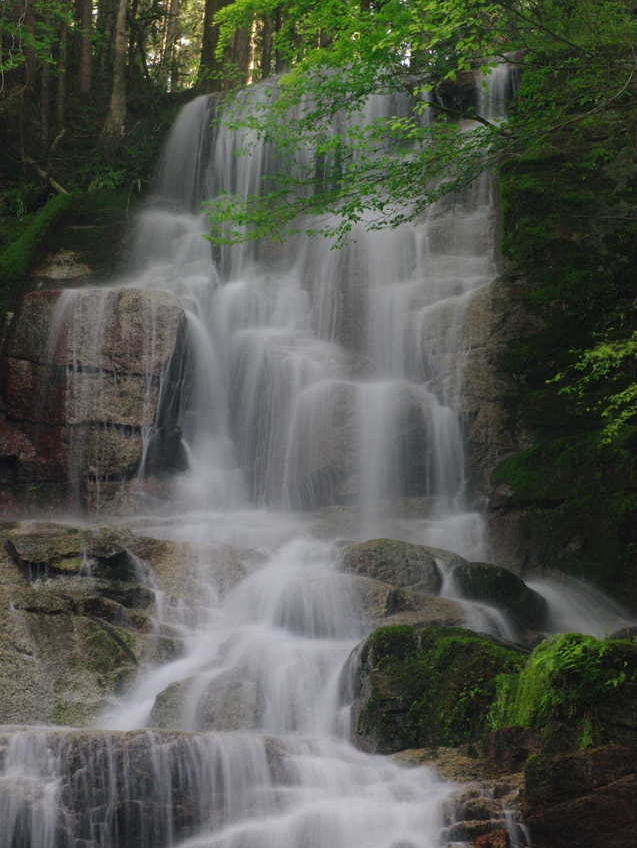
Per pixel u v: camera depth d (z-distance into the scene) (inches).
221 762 328.5
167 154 966.4
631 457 557.0
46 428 656.4
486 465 633.6
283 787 328.8
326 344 737.6
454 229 768.9
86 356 657.0
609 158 680.4
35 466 652.7
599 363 495.8
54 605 442.0
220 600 489.4
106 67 1235.2
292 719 401.7
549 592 551.8
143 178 1009.5
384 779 335.6
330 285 768.9
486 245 757.3
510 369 638.5
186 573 498.9
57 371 658.8
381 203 602.9
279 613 467.2
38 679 414.0
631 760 292.8
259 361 706.8
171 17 1359.5
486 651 371.9
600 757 293.9
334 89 605.3
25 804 309.6
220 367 717.9
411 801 319.0
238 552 515.2
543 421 622.2
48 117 1112.8
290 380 688.4
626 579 539.2
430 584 493.7
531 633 482.3
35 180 1026.1
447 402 655.8
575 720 327.9
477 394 645.3
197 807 321.7
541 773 296.5
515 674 360.2
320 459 652.7
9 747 325.7
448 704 366.0
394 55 572.7
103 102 1169.4
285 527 605.6
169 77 1438.2
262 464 685.3
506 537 595.8
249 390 705.6
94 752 320.5
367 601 462.9
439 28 507.5
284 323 764.6
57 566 480.4
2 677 410.9
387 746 367.6
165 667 436.8
